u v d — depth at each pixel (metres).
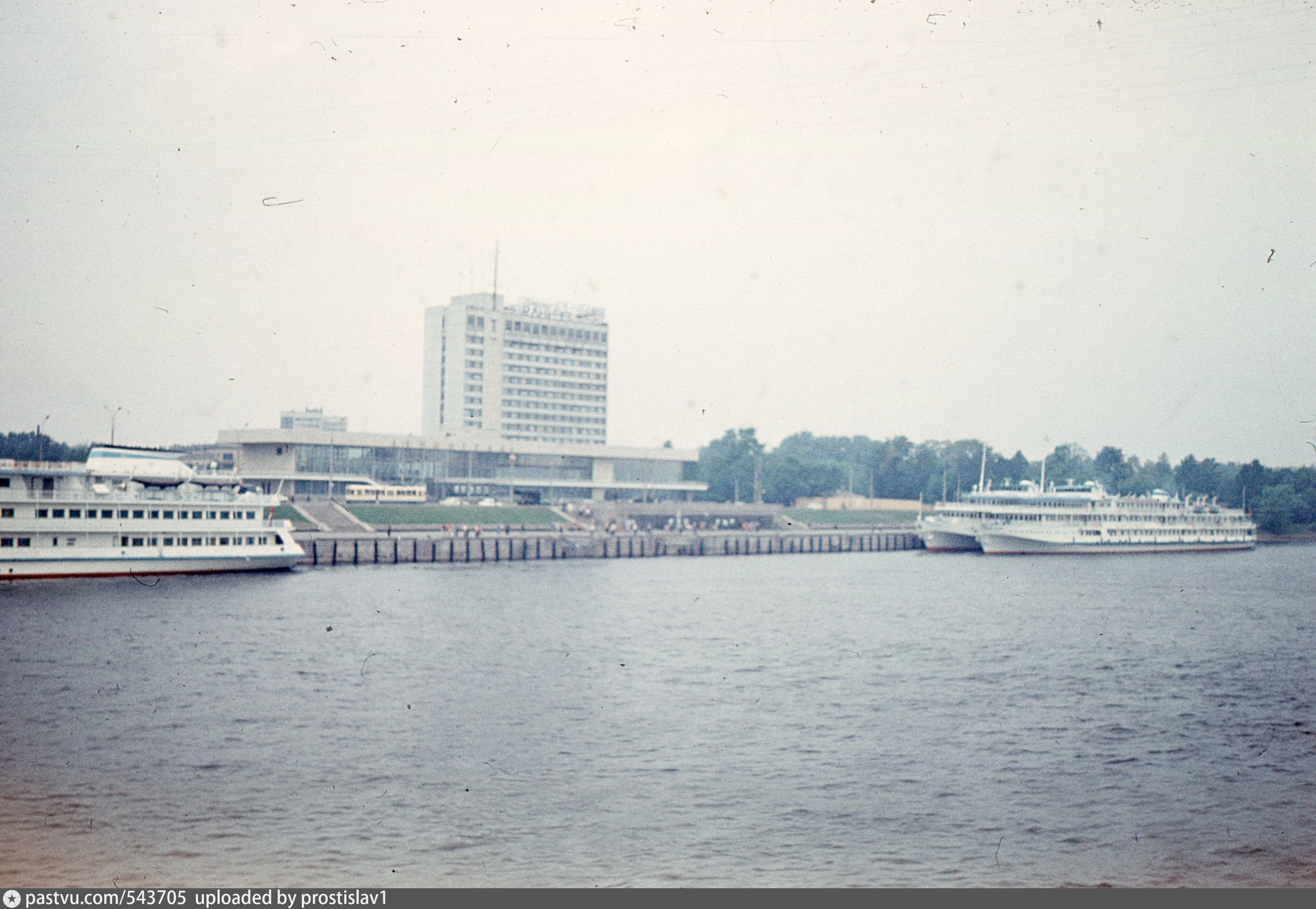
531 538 195.62
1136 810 54.34
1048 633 104.44
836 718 69.69
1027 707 73.44
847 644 96.75
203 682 75.38
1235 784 58.38
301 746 61.34
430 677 78.88
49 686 73.06
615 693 75.38
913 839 50.22
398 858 47.09
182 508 134.12
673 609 119.12
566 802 53.72
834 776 58.25
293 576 142.75
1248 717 72.19
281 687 74.44
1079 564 197.75
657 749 62.25
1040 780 58.41
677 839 49.62
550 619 108.25
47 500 123.06
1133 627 109.50
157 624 96.94
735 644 95.62
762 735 65.44
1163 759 62.41
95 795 53.19
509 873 45.88
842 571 176.62
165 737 62.31
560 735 64.56
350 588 129.88
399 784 55.53
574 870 46.28
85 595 114.00
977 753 62.66
